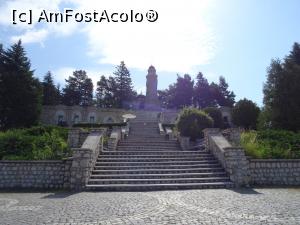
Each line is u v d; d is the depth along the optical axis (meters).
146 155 18.53
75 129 21.12
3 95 44.19
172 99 81.50
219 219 8.23
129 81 84.00
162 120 44.50
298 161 16.12
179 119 26.06
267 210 9.23
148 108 54.59
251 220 8.07
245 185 15.23
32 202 11.23
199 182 15.40
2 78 44.75
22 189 15.12
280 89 33.62
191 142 24.77
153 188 14.64
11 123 43.91
